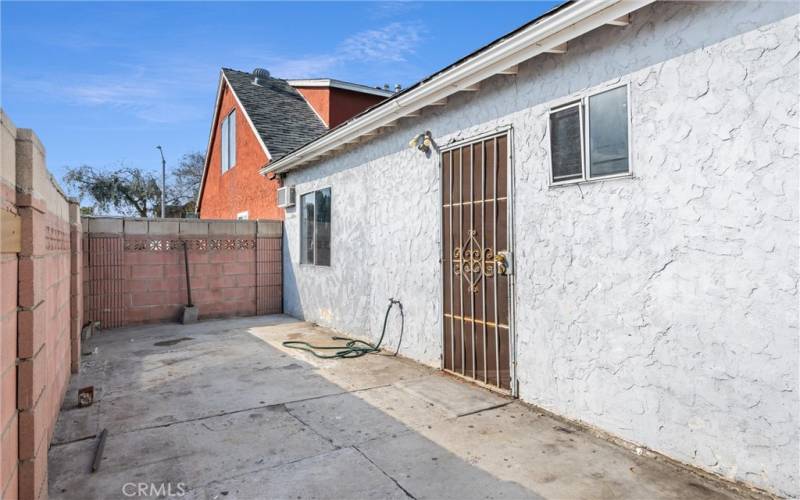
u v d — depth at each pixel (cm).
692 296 296
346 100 1366
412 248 586
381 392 461
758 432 266
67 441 351
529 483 283
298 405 426
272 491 279
